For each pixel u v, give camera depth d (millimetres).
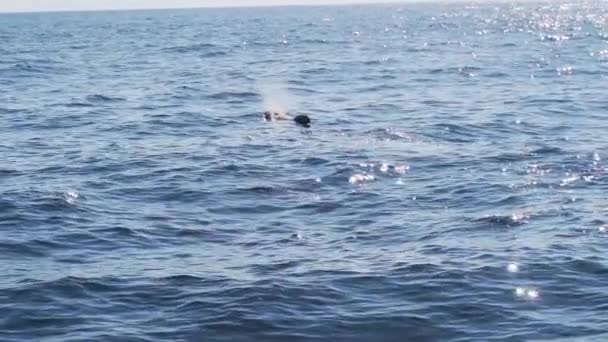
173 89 38812
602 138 23578
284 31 100938
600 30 87938
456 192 17797
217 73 47125
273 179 19344
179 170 20516
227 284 12414
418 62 51750
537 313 11352
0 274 13109
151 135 25859
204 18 179000
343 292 12102
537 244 14008
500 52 59312
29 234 15258
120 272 13078
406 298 11883
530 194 17406
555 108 30031
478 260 13297
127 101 34625
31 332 10922
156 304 11781
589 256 13328
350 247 14242
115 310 11602
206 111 30938
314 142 23734
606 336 10570
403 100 33125
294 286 12297
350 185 18688
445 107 30797
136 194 18312
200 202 17578
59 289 12312
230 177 19672
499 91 35781
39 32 114500
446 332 10852
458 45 68000
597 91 35031
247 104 33031
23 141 25141
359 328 10977
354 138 24297
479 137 24328
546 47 63719
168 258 13859
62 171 20656
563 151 21625
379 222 15781
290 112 29875
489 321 11133
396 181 18969
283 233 15227
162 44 77250
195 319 11242
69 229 15594
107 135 26031
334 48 67312
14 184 19219
